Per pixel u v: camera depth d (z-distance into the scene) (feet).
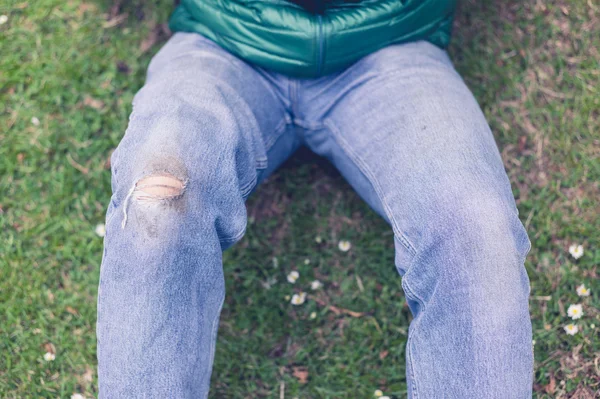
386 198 4.70
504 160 6.71
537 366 5.94
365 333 6.22
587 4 7.04
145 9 7.34
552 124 6.72
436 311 4.20
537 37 7.04
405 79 5.02
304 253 6.55
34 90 7.09
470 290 4.03
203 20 5.25
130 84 7.15
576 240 6.34
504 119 6.81
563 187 6.57
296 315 6.35
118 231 3.96
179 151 4.11
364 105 5.10
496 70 6.98
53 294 6.40
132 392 3.90
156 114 4.35
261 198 6.75
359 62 5.28
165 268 3.89
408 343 4.50
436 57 5.37
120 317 3.91
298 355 6.16
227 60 5.17
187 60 5.05
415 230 4.38
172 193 3.97
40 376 6.07
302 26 4.92
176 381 3.97
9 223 6.63
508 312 3.99
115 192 4.15
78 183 6.79
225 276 6.46
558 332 6.05
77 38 7.29
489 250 4.05
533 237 6.40
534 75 6.95
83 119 7.02
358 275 6.45
